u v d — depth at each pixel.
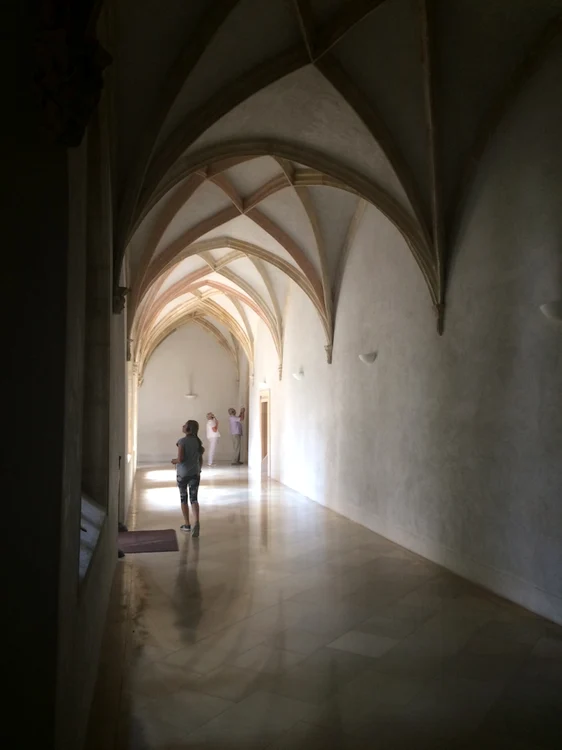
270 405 16.31
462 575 6.18
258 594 5.50
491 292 5.80
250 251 11.34
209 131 6.32
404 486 7.64
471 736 2.99
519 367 5.34
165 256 10.17
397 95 5.94
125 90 4.99
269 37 5.14
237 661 3.93
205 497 12.23
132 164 5.45
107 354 4.71
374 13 5.05
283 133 6.84
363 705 3.32
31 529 1.79
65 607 1.94
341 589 5.69
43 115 1.74
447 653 4.10
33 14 1.88
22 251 1.85
